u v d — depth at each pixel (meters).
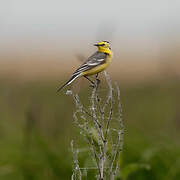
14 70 28.89
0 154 11.88
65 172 11.70
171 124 15.84
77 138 10.99
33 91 21.91
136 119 17.88
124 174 10.44
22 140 12.53
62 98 19.67
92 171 9.23
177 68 23.67
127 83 25.75
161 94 21.41
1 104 18.91
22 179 11.86
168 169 11.95
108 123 7.50
